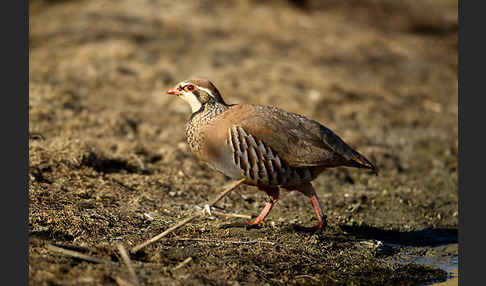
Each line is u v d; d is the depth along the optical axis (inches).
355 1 1430.9
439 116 775.1
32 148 459.8
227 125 358.6
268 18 1168.8
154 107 675.4
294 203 456.1
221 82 767.7
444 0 1563.7
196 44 936.3
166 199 425.7
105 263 300.7
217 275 307.4
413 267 366.3
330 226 411.2
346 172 555.2
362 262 360.8
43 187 405.4
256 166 356.2
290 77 826.8
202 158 375.6
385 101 802.2
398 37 1256.2
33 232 326.0
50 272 282.0
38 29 958.4
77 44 870.4
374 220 449.4
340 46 1072.2
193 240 349.7
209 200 436.8
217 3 1213.7
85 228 347.6
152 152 527.2
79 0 1165.1
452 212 482.0
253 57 907.4
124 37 915.4
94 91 692.7
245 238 364.2
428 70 1015.0
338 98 769.6
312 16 1289.4
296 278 323.9
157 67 806.5
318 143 363.3
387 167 583.8
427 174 576.7
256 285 306.5
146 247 328.2
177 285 287.0
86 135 528.1
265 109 368.5
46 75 719.7
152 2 1147.3
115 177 451.5
